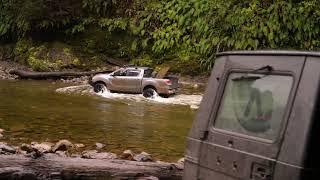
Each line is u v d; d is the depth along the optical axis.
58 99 20.41
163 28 32.09
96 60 32.22
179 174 7.96
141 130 14.23
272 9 27.12
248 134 3.85
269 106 3.75
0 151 9.74
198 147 4.34
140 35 32.56
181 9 31.30
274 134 3.61
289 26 26.62
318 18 26.42
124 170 7.86
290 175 3.39
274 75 3.78
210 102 4.34
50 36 34.44
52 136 12.61
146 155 10.21
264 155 3.62
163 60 31.75
